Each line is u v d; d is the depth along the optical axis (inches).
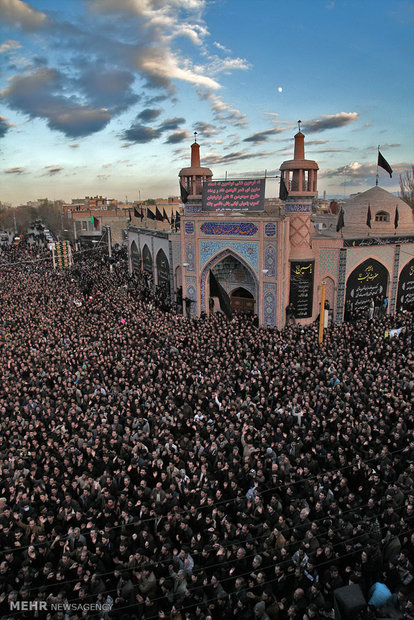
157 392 490.9
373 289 911.0
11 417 448.8
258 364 560.7
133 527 280.1
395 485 300.4
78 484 329.7
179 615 213.3
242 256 848.9
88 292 1095.0
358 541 254.1
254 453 352.2
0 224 4069.9
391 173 806.5
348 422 383.6
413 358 555.8
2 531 274.1
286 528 270.1
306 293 857.5
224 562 243.6
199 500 304.3
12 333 745.0
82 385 510.9
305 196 826.8
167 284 1156.5
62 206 3998.5
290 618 207.3
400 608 207.8
